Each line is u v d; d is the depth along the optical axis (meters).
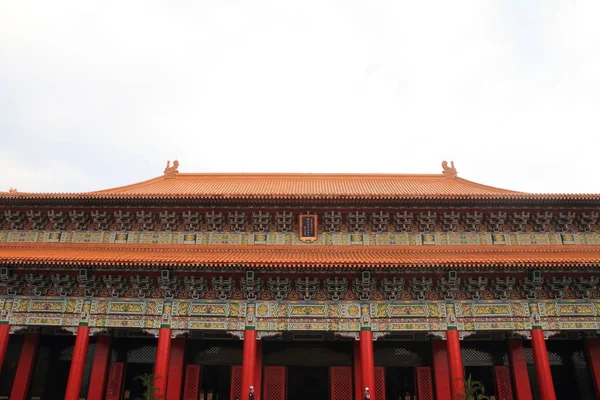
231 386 27.88
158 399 23.95
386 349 28.67
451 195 28.48
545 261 24.03
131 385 28.22
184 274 25.50
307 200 28.88
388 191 33.69
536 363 24.36
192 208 29.67
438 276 25.41
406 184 36.53
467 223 29.53
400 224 29.59
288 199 28.78
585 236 29.28
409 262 24.00
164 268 24.91
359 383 27.22
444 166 38.69
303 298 25.62
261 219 29.55
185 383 27.88
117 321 25.28
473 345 28.75
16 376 27.81
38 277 25.72
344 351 28.66
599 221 29.42
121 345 28.88
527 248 28.86
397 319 25.09
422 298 25.52
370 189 34.81
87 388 28.22
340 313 25.23
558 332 24.84
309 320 25.12
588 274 25.20
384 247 29.05
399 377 28.16
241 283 25.48
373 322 25.05
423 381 27.83
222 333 28.89
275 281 25.48
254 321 25.09
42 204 29.52
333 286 25.45
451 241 29.30
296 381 28.19
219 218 29.58
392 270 24.84
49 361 28.95
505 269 24.73
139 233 29.81
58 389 28.53
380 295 25.69
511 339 28.17
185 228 29.89
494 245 29.08
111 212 29.80
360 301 25.52
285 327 25.00
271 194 28.69
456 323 24.92
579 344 28.81
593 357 27.48
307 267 24.25
